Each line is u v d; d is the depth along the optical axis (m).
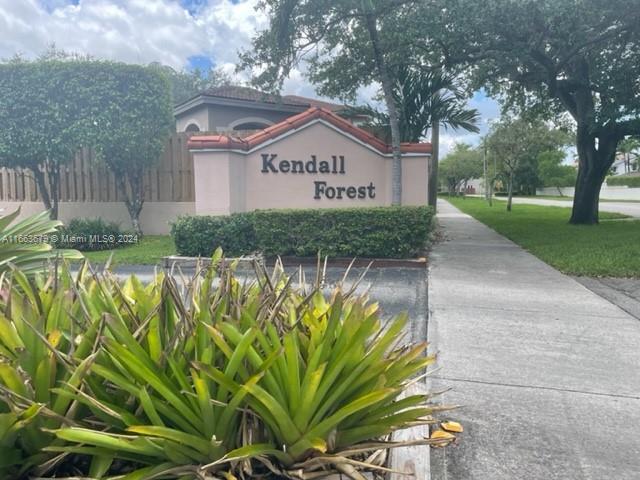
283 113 19.95
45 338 1.90
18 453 1.90
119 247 11.55
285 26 10.36
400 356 2.30
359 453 2.12
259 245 9.37
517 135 25.48
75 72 11.69
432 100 14.52
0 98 11.63
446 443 2.90
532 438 3.03
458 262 9.39
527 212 24.75
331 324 2.05
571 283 7.49
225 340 2.04
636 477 2.64
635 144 30.95
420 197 11.15
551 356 4.41
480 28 9.97
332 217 9.17
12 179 15.12
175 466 1.86
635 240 11.64
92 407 1.88
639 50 12.88
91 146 11.80
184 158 13.48
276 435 1.98
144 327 2.05
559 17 9.62
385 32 10.98
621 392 3.68
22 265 3.97
